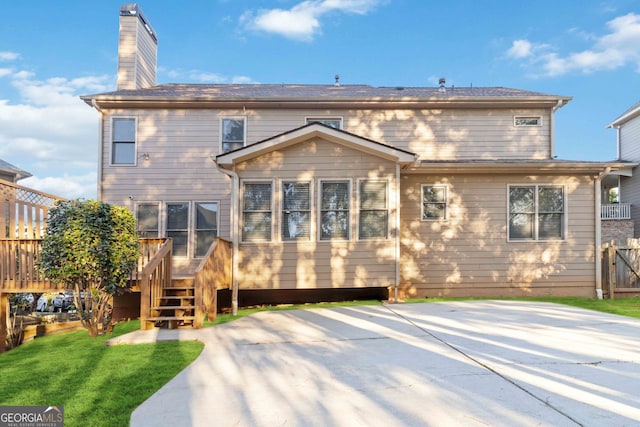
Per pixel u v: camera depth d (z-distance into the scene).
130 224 7.63
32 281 7.73
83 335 7.72
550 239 10.42
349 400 3.70
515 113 12.16
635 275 10.44
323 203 9.19
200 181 11.65
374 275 9.11
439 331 6.41
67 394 3.98
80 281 7.11
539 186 10.50
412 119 12.07
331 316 7.91
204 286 7.34
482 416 3.31
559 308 8.50
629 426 3.12
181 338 6.30
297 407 3.57
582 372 4.37
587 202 10.45
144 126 11.70
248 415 3.42
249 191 9.15
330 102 11.73
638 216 19.19
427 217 10.52
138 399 3.83
